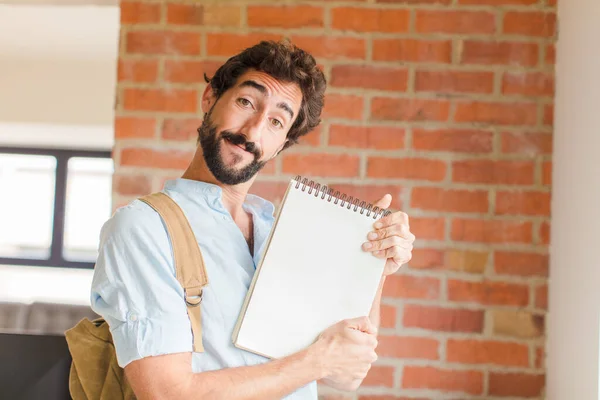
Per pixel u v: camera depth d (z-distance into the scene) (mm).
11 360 1237
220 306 976
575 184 1572
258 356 989
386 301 1729
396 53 1757
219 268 997
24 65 3625
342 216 1030
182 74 1753
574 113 1595
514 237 1734
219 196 1038
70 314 3025
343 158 1740
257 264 1069
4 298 4031
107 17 2795
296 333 998
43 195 4160
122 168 1737
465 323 1725
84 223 4129
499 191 1739
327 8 1758
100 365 997
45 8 2678
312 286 1010
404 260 1088
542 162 1744
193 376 900
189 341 917
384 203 1122
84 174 4148
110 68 3619
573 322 1555
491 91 1753
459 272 1730
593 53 1485
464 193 1739
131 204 986
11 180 4160
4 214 4148
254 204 1188
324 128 1744
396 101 1751
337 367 986
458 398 1711
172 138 1744
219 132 1040
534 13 1758
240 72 1062
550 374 1701
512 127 1747
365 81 1752
